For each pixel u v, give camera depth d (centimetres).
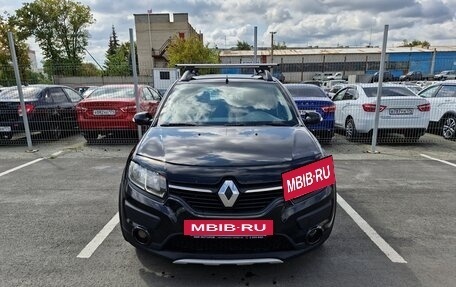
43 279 293
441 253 335
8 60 3306
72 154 757
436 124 967
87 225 397
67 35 5372
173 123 372
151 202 272
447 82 979
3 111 831
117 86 905
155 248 272
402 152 778
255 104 401
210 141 312
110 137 866
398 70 2252
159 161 284
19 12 5159
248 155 285
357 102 865
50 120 891
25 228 389
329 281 290
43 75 1158
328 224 290
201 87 428
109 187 531
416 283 287
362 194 498
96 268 309
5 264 316
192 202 264
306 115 436
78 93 1081
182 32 5400
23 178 580
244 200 262
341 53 5134
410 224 399
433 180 566
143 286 284
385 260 322
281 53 5294
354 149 806
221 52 5309
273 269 306
